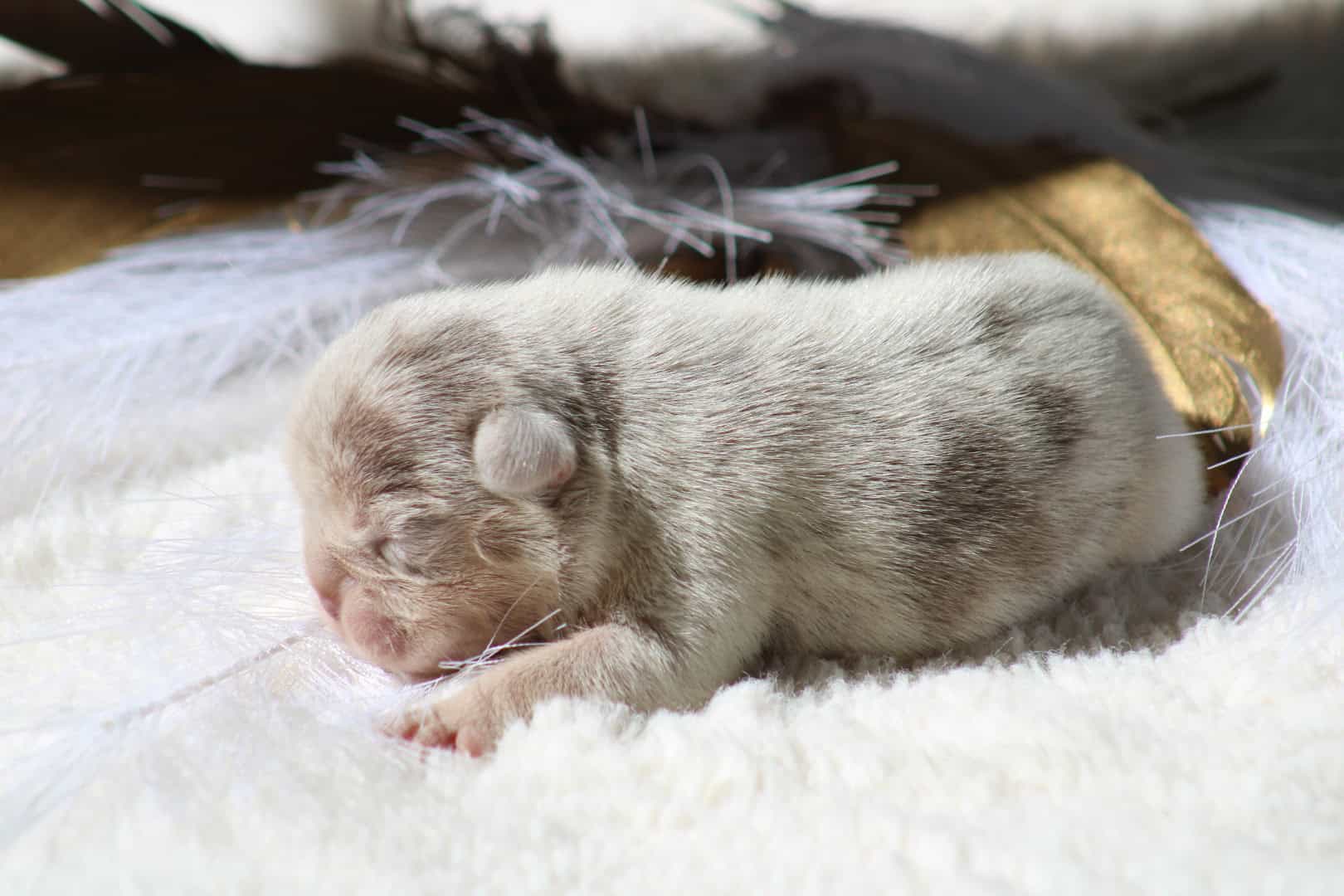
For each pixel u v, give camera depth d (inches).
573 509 12.4
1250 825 10.6
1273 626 12.9
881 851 10.5
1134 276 15.5
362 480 12.2
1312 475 13.9
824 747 11.6
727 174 18.6
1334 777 11.0
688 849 10.7
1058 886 10.1
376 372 12.4
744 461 12.7
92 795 11.2
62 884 10.5
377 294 17.0
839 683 12.6
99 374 15.8
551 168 18.3
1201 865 10.2
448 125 19.1
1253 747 11.3
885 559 12.8
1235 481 14.3
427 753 11.9
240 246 17.2
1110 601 13.5
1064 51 25.7
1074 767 11.2
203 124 18.4
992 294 13.5
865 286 13.8
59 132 17.9
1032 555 13.1
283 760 11.5
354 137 18.6
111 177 17.5
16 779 11.5
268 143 18.2
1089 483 13.2
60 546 14.4
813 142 18.9
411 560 12.3
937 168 17.6
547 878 10.5
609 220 17.5
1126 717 11.8
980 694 12.1
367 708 12.4
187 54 20.5
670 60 21.8
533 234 17.9
